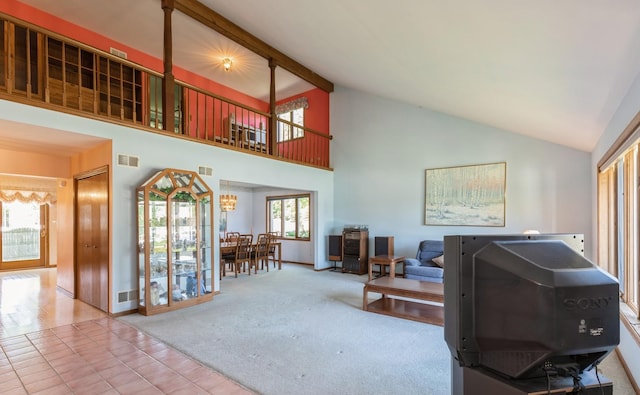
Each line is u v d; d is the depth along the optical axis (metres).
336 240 7.39
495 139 5.74
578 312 0.84
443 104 5.17
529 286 0.88
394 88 5.26
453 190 6.18
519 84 2.90
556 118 3.59
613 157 3.11
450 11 2.06
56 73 4.29
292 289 5.55
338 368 2.71
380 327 3.69
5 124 3.36
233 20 5.44
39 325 3.75
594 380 0.97
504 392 0.96
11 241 7.50
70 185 5.15
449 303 1.14
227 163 5.41
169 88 4.70
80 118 3.76
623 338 2.72
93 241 4.52
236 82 8.02
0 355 2.96
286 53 6.42
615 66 2.01
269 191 9.34
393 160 7.00
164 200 4.41
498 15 1.88
